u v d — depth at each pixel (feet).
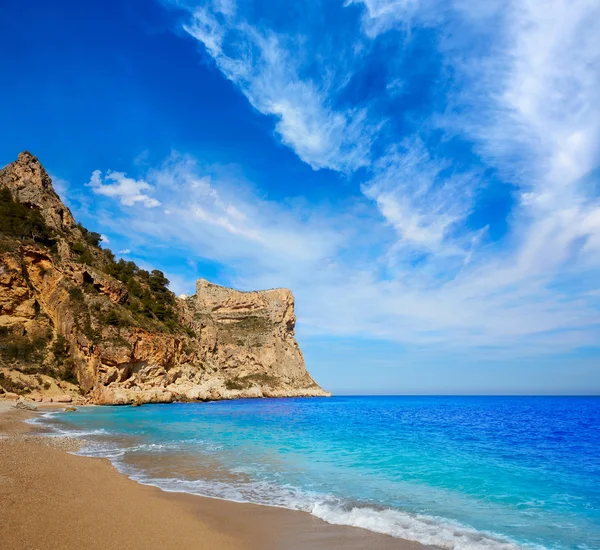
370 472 55.16
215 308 459.73
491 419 160.66
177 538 29.32
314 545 29.50
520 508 39.65
